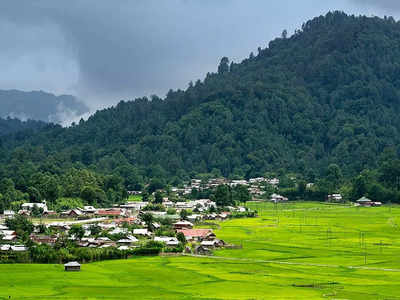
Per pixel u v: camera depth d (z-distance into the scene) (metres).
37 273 199.62
